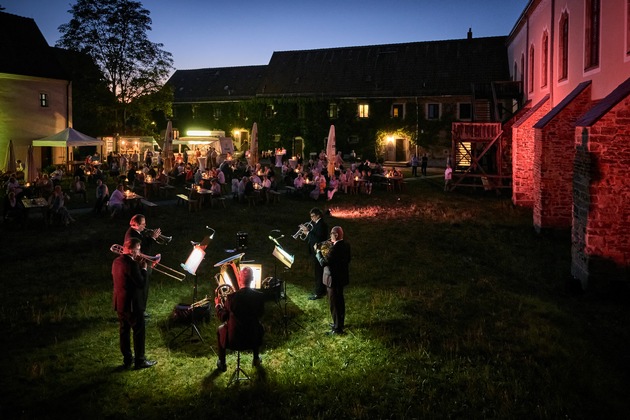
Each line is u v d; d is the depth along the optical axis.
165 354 7.86
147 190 25.38
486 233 17.84
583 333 8.86
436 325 9.09
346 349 8.09
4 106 32.75
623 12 12.61
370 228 18.59
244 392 6.72
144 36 42.19
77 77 41.62
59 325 8.97
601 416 6.20
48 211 17.95
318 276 10.49
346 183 28.11
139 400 6.56
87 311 9.62
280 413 6.26
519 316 9.55
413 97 46.12
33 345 8.15
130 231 9.14
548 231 17.56
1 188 26.20
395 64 49.31
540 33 23.94
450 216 21.33
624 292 10.77
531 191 23.70
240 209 22.52
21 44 35.09
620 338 8.73
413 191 29.75
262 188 24.14
